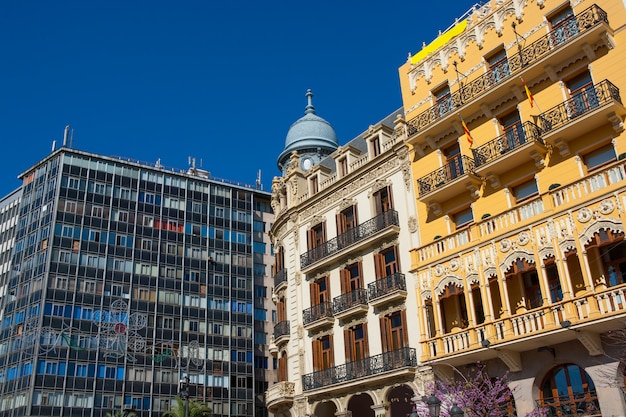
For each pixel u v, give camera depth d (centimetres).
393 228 3388
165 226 7794
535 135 2741
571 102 2652
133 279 7288
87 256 7131
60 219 7156
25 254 7300
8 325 7019
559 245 2391
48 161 7688
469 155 3092
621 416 2209
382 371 3180
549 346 2488
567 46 2677
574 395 2431
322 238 3978
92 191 7475
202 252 7938
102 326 6812
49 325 6625
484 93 2992
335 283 3759
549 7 2916
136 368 6881
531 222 2511
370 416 3550
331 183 4003
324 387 3494
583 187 2398
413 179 3406
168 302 7394
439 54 3444
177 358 7175
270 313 8225
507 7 3114
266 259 8538
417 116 3406
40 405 6262
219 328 7650
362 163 3844
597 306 2220
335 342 3603
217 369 7406
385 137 3741
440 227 3173
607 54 2609
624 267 2338
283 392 3794
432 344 2831
